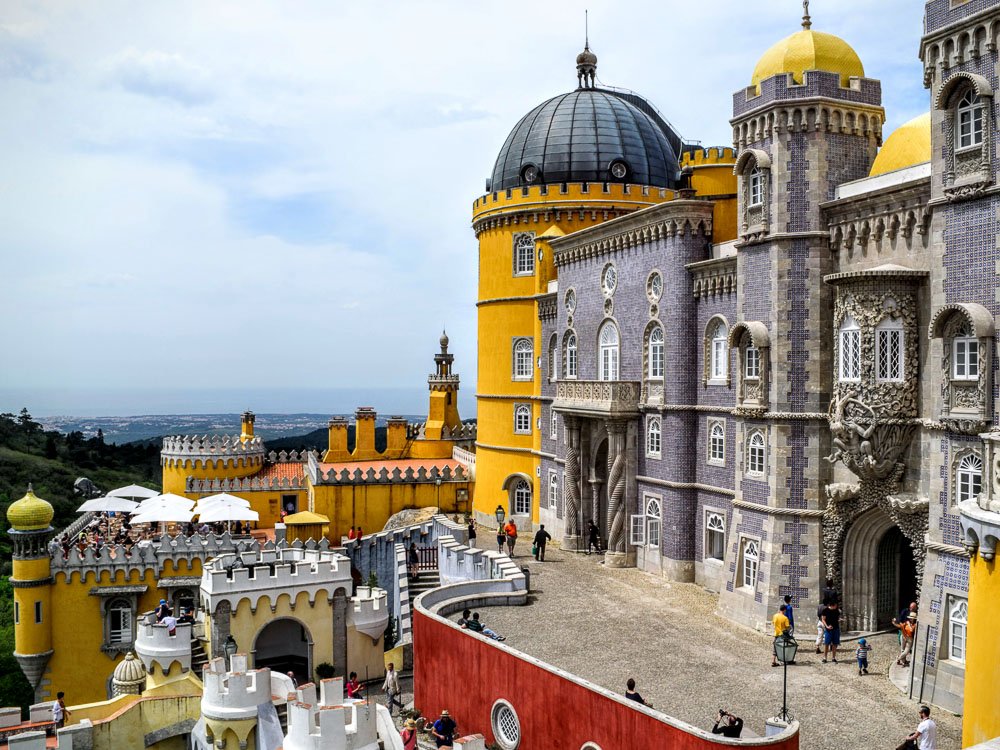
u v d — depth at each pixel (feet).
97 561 181.37
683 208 140.26
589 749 86.28
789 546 114.62
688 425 141.59
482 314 214.28
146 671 142.51
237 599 145.07
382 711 109.29
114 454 416.05
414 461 258.16
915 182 99.66
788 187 115.96
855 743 81.20
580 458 168.35
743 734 79.61
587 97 209.77
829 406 112.37
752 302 121.29
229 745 115.75
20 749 111.24
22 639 177.78
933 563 93.91
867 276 102.12
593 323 169.07
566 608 126.31
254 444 257.75
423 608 116.67
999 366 87.56
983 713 75.61
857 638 111.34
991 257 88.58
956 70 92.63
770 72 119.14
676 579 142.00
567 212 195.72
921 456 101.81
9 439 372.58
